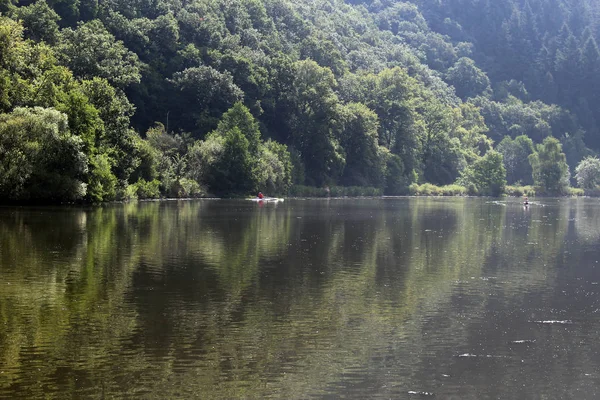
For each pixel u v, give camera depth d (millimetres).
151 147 99750
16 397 16156
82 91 81438
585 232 59812
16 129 63531
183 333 21641
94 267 32312
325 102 144500
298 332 22312
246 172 114812
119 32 133875
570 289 31062
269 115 148625
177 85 130125
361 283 31016
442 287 30812
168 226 52688
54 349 19656
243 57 145250
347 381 18125
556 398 17484
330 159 143750
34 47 83312
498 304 27609
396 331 22953
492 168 179625
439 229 59281
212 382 17547
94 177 74625
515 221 72500
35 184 66562
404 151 171500
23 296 25891
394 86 174750
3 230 45500
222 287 28828
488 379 18672
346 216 73062
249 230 52125
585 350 21438
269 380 17891
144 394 16594
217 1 174750
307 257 38375
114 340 20641
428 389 17812
